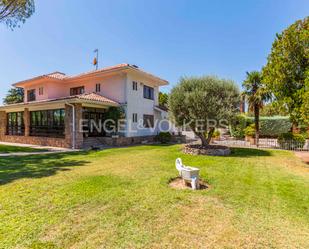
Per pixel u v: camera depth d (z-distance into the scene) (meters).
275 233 3.74
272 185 6.61
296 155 12.90
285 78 10.21
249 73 19.77
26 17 13.29
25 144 19.77
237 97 13.23
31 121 20.67
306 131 17.27
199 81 13.24
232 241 3.46
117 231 3.71
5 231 3.64
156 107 22.95
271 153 13.62
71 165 9.41
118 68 18.02
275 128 25.16
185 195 5.59
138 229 3.79
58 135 17.95
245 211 4.64
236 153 13.55
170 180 7.11
